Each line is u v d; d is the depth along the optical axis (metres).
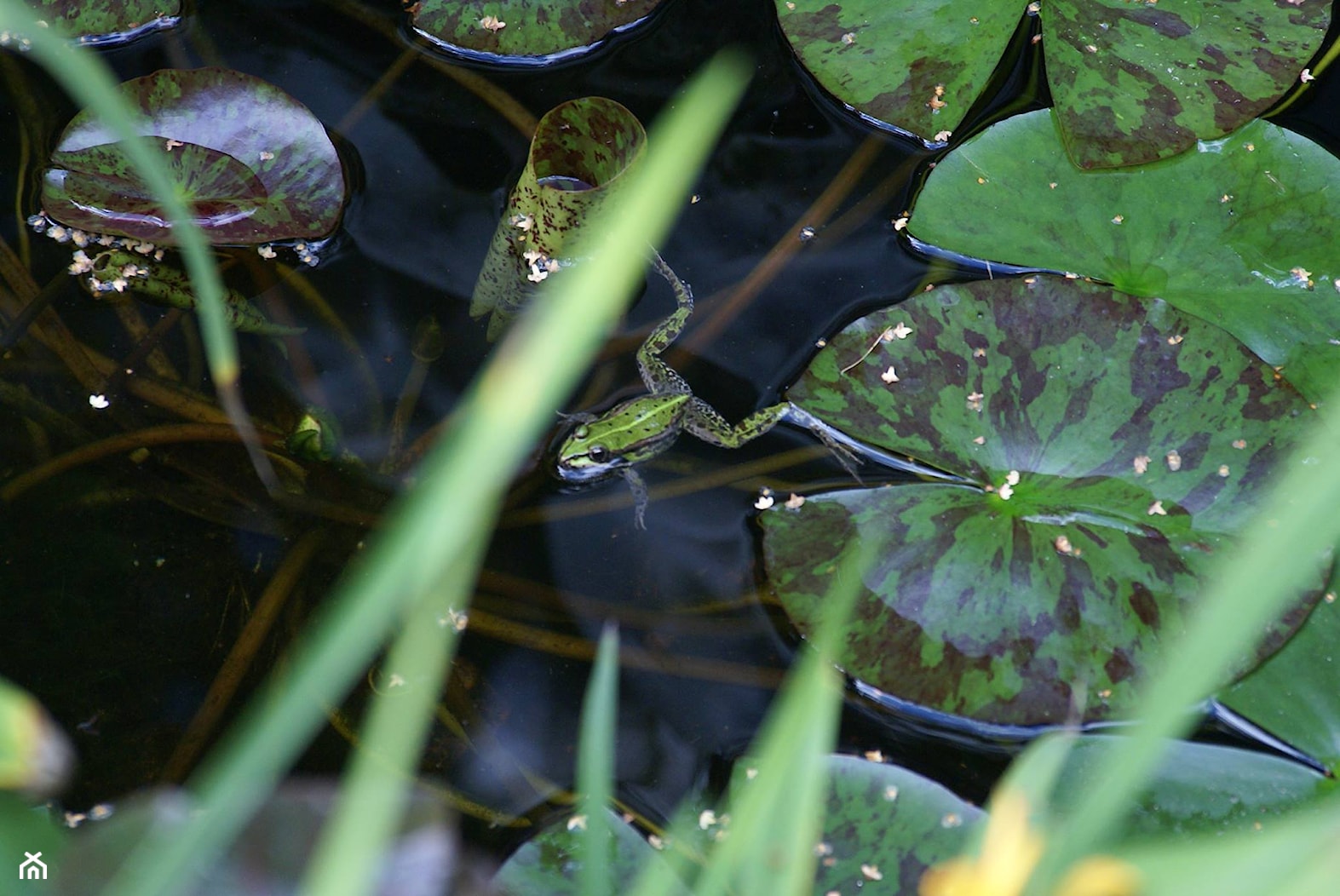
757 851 2.16
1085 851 1.19
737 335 4.09
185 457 3.74
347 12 4.79
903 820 2.79
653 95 4.66
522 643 3.43
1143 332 3.55
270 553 3.57
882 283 4.13
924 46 4.40
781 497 3.70
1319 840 1.04
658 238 4.34
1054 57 4.27
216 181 4.08
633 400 3.94
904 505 3.43
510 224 4.24
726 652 3.40
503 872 2.74
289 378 3.92
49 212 3.96
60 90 4.45
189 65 4.62
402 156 4.46
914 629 3.20
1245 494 3.29
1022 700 3.06
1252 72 4.16
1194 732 3.02
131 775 3.07
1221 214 3.90
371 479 3.73
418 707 1.07
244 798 1.12
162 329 3.98
